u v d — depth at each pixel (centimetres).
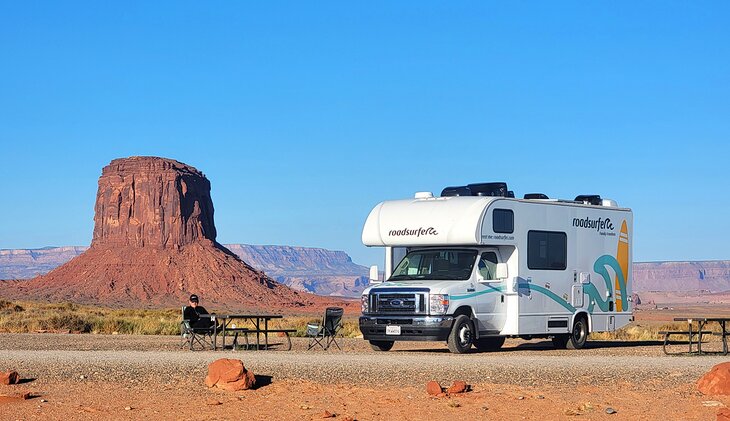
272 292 17088
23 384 1415
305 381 1418
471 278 2105
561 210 2297
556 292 2275
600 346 2486
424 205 2189
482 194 2238
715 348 2309
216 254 17675
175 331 3556
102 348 2233
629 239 2512
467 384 1398
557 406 1248
